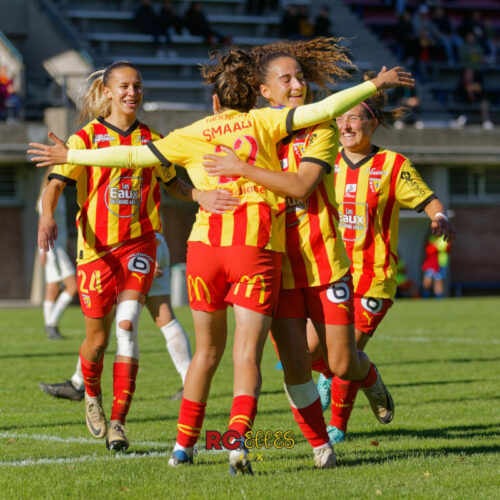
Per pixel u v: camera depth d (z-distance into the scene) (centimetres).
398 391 2903
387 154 2125
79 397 2773
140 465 1778
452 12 12781
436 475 1661
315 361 2067
